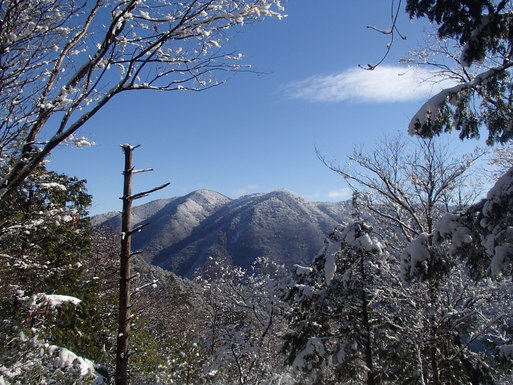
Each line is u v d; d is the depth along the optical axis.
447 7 4.98
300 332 14.98
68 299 8.12
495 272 4.77
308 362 14.01
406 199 12.66
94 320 16.55
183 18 5.05
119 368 7.05
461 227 5.68
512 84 5.31
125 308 7.29
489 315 11.88
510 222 5.01
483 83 5.32
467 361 11.04
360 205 13.96
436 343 10.73
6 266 10.09
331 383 15.00
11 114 5.02
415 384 12.63
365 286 13.70
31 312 7.67
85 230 19.00
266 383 16.67
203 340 20.19
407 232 13.30
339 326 15.32
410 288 10.84
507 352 8.98
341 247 14.50
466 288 10.90
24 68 5.04
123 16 4.93
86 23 5.35
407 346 12.22
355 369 14.19
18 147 5.04
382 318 13.25
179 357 22.67
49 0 4.86
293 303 15.34
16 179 4.83
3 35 4.65
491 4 4.79
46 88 5.18
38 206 13.02
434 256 6.89
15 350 8.63
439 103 5.26
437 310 10.48
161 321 29.56
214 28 5.29
